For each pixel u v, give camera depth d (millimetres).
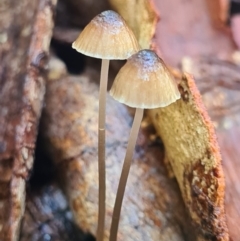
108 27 89
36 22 122
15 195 109
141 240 111
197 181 102
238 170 114
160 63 86
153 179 119
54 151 126
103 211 107
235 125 123
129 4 125
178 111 107
